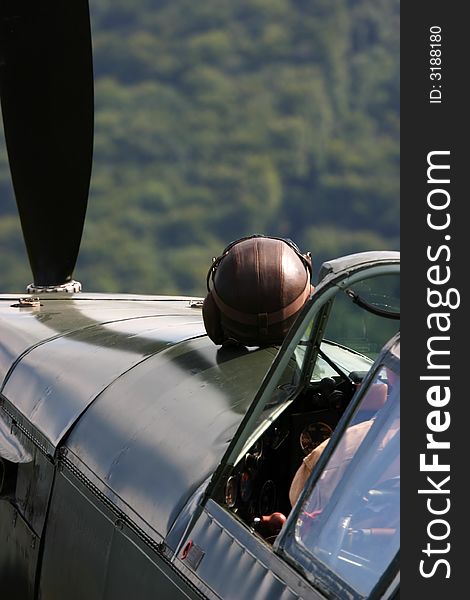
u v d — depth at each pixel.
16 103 14.25
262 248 9.28
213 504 7.30
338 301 7.02
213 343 9.81
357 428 5.97
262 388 7.00
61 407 9.86
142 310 12.55
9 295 14.28
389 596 5.36
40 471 9.80
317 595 5.90
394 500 5.68
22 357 11.30
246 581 6.49
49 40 14.05
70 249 14.76
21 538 10.09
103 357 10.32
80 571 8.77
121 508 8.26
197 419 8.46
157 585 7.44
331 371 8.62
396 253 6.38
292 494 7.08
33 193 14.51
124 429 8.90
